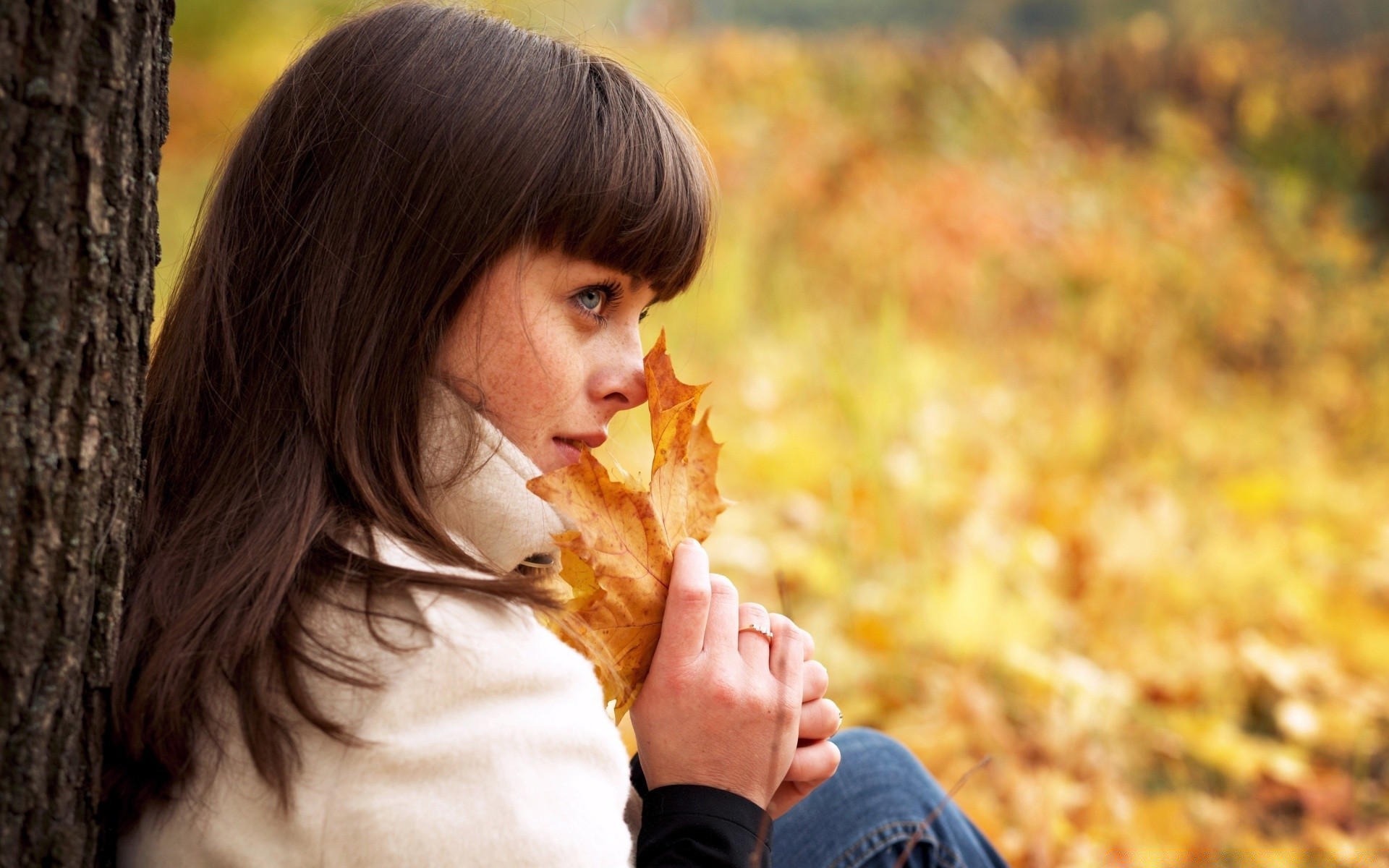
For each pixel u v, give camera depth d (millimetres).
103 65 820
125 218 855
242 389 974
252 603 854
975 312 4781
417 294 952
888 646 2520
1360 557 3471
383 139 977
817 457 3252
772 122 6285
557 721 847
